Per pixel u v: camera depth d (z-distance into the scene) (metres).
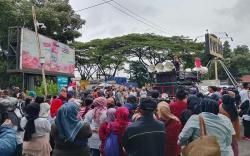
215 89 13.50
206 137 5.16
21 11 36.28
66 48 31.69
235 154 7.50
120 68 54.88
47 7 39.88
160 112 6.91
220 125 5.54
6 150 4.22
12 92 12.48
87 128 5.32
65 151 5.23
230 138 5.65
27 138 7.02
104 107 8.41
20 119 7.38
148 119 5.36
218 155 5.06
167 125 6.84
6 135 4.38
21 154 7.40
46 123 7.08
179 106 8.52
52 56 28.50
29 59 24.69
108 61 52.22
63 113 5.21
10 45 24.45
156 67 17.81
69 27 42.81
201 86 19.34
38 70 26.02
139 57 53.91
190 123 5.60
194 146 5.13
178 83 17.56
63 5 41.28
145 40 54.47
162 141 5.34
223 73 60.66
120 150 7.23
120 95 18.56
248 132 13.13
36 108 7.12
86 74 55.16
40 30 37.03
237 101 14.92
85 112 9.18
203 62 50.12
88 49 53.25
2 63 34.34
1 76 34.84
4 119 4.58
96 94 13.10
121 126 7.22
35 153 6.98
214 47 27.48
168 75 17.72
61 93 11.52
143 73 54.41
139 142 5.22
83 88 28.20
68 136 5.13
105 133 7.47
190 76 18.83
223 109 8.17
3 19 34.91
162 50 51.91
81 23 43.81
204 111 5.71
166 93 16.97
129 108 8.57
